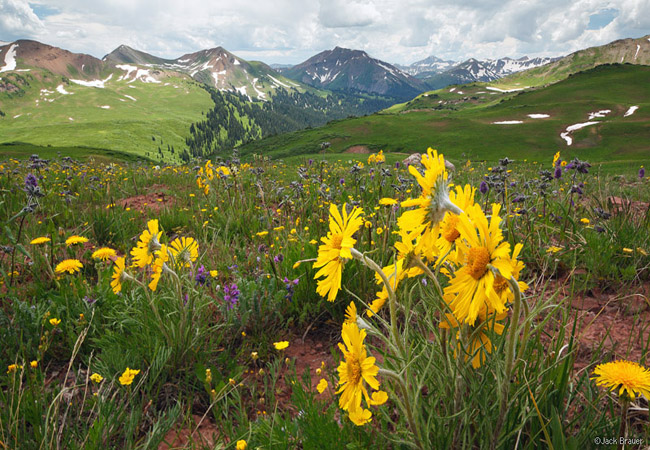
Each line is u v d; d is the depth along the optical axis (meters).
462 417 1.49
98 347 2.73
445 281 2.15
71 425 2.04
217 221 5.71
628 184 10.24
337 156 52.12
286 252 3.86
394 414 1.91
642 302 2.92
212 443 2.03
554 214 4.74
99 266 3.36
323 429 1.70
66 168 11.12
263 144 106.38
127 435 1.92
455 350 1.52
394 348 1.31
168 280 3.06
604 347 2.38
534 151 75.75
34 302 3.08
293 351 2.85
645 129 76.00
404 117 116.44
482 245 1.06
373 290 3.14
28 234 5.00
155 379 2.29
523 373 1.54
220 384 2.20
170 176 11.76
